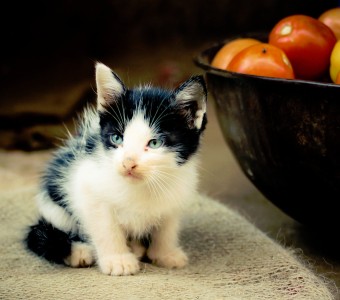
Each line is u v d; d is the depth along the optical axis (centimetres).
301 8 165
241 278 78
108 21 160
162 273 79
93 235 79
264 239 86
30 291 75
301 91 78
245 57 85
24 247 85
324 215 84
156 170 76
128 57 157
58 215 82
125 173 75
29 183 107
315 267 86
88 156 79
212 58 95
